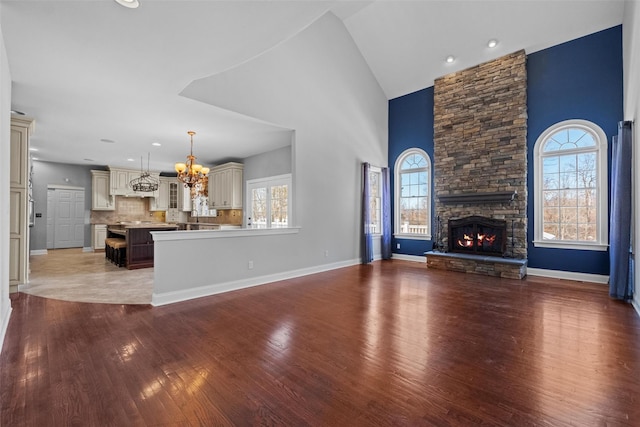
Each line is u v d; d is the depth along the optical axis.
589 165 5.04
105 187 9.18
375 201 7.32
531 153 5.48
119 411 1.74
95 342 2.66
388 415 1.72
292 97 5.30
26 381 2.04
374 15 6.14
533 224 5.46
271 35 2.60
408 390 1.96
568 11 4.83
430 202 6.91
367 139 6.97
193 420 1.67
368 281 4.99
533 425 1.63
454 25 5.70
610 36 4.80
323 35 5.94
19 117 4.14
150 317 3.30
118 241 6.64
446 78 6.41
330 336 2.81
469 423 1.65
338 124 6.23
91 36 2.52
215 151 7.13
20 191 4.20
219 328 3.00
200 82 4.04
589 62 4.96
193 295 4.04
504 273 5.24
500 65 5.65
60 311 3.48
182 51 2.79
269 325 3.07
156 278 3.74
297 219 5.41
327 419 1.68
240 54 2.87
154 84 3.48
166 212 10.36
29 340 2.69
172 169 9.61
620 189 3.92
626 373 2.16
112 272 5.68
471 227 5.99
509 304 3.76
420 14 5.82
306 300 3.94
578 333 2.87
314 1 2.18
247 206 7.75
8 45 2.63
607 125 4.81
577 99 5.07
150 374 2.14
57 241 8.84
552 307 3.64
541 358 2.39
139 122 4.87
